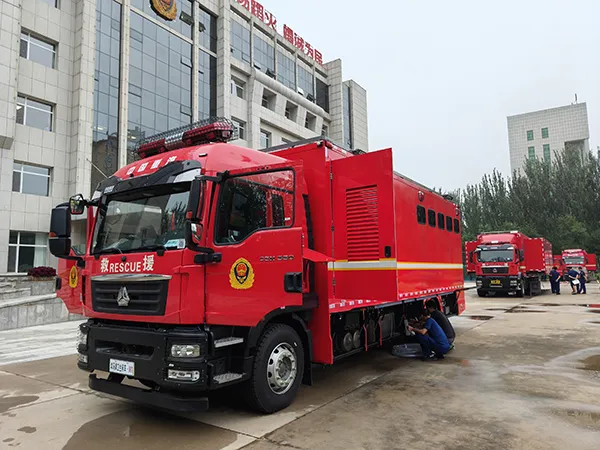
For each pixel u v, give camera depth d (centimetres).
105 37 2303
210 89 2984
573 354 786
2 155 1912
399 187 661
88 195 2142
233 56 3183
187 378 392
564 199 4544
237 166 480
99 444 403
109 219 492
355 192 635
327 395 546
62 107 2138
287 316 515
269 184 493
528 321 1247
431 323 756
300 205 484
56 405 525
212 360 421
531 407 488
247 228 459
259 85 3312
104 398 553
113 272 455
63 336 1054
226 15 3070
